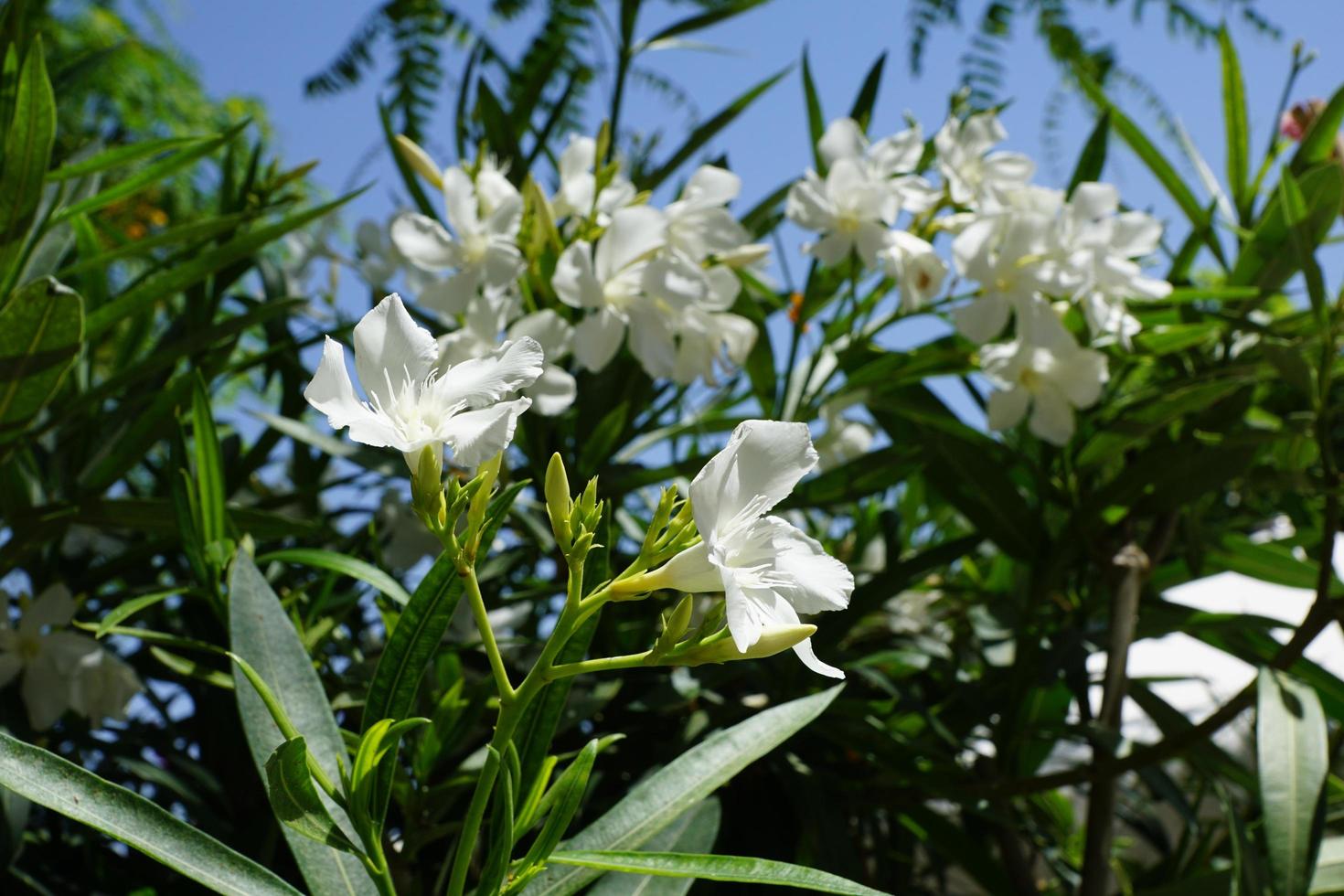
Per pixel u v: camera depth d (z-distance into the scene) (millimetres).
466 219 598
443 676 551
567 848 455
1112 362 702
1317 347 675
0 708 578
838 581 435
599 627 611
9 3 587
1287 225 642
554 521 431
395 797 528
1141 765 595
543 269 610
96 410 640
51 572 616
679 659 427
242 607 462
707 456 639
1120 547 647
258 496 688
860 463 637
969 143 653
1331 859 575
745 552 431
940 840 618
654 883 492
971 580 775
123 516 584
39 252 601
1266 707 550
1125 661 621
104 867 594
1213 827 684
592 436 631
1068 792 833
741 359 634
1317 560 696
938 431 657
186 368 642
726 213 622
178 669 526
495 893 423
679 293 597
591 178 620
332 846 423
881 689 685
